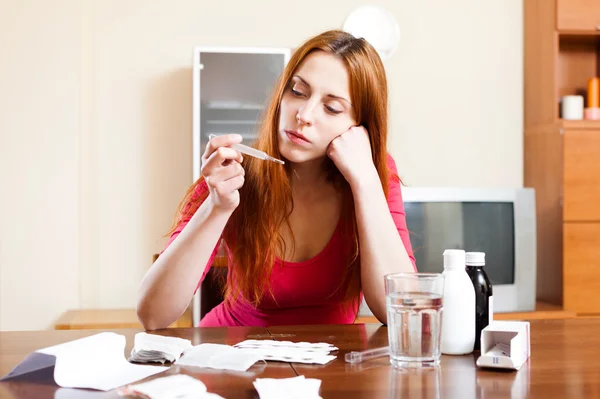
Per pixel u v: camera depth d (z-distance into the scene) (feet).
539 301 11.53
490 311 3.76
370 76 4.92
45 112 10.50
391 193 5.38
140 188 11.11
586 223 10.82
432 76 11.84
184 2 11.22
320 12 11.49
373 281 4.66
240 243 5.09
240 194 5.10
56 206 10.50
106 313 10.32
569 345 3.89
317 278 5.17
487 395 2.85
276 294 5.19
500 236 10.53
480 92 11.93
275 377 3.13
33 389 2.94
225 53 10.53
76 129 10.55
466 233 10.43
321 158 5.12
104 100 11.04
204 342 3.92
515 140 12.01
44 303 10.48
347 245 5.17
